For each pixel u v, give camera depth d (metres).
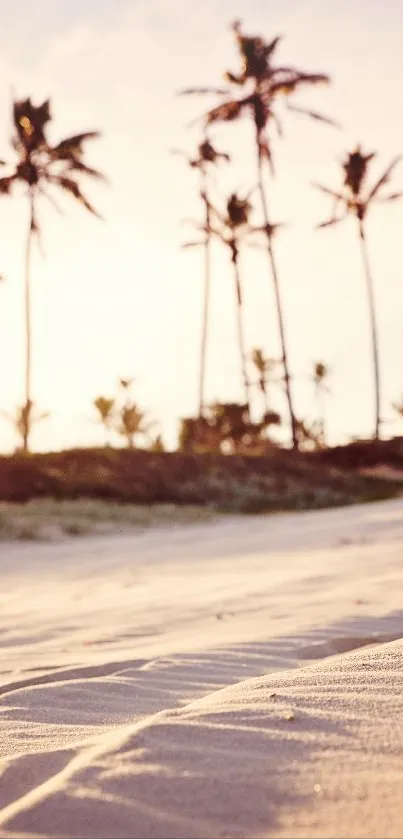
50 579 9.54
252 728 1.96
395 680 2.36
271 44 37.88
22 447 29.36
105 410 47.22
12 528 16.81
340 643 3.98
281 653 3.80
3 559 12.65
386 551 9.20
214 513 24.02
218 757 1.78
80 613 6.07
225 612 5.49
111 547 14.34
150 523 20.16
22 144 33.75
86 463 27.33
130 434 47.72
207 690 3.07
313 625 4.44
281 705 2.16
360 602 5.30
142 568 10.32
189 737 1.90
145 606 6.18
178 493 26.86
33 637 5.05
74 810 1.57
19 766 1.87
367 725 1.95
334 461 40.31
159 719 2.05
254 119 38.00
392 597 5.41
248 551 11.76
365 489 33.44
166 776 1.68
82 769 1.74
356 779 1.64
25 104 33.75
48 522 18.28
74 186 33.62
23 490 23.95
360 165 43.22
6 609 6.66
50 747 2.18
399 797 1.54
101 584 8.62
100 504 22.55
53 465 26.83
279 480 31.61
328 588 6.30
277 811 1.53
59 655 4.30
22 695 2.89
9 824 1.56
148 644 4.52
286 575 7.76
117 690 2.99
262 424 43.78
